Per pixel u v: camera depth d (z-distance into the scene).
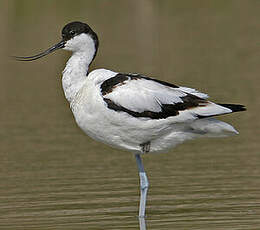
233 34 23.94
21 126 15.84
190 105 10.44
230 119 15.95
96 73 10.65
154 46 22.44
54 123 16.11
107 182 12.23
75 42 11.02
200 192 11.52
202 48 22.33
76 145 14.62
